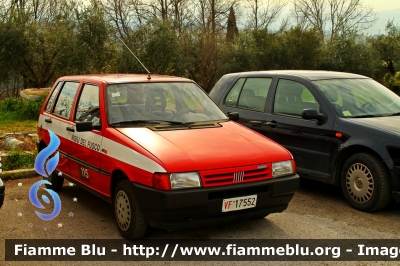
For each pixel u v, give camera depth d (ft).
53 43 71.51
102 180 17.33
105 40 70.69
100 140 17.40
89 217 18.78
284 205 16.46
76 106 20.10
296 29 108.47
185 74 88.63
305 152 21.62
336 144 20.25
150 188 14.60
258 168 15.49
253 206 15.42
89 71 70.54
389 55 120.06
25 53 67.72
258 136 17.67
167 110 18.53
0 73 67.56
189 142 16.02
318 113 21.21
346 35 115.03
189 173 14.53
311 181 24.73
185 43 92.58
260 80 24.95
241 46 97.86
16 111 48.78
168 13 142.10
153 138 16.14
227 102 26.14
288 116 22.58
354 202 19.66
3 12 72.90
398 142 18.16
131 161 15.53
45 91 57.98
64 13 73.87
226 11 148.87
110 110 17.75
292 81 23.24
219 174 14.84
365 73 111.75
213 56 95.71
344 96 21.83
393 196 18.30
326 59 111.75
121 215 16.26
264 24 158.92
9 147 31.83
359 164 19.34
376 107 21.67
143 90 18.90
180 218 14.57
